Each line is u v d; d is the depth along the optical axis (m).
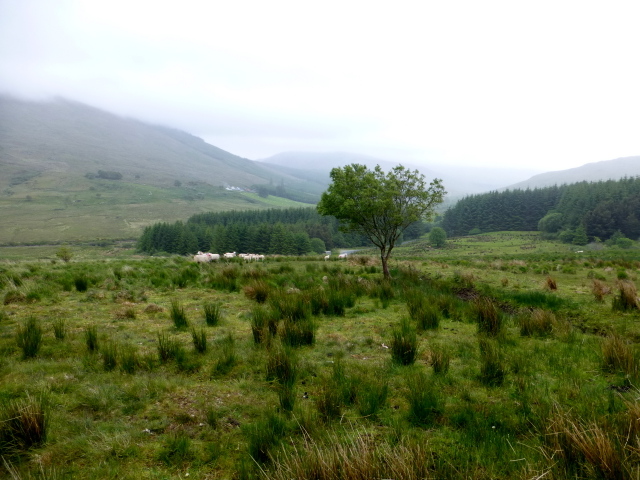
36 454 3.01
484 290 11.34
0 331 6.01
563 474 2.64
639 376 4.45
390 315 8.09
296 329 6.10
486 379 4.50
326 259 23.78
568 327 6.85
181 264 17.05
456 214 130.62
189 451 3.14
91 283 10.55
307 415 3.55
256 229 95.75
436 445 3.19
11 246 129.25
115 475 2.81
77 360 4.94
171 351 5.22
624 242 78.19
